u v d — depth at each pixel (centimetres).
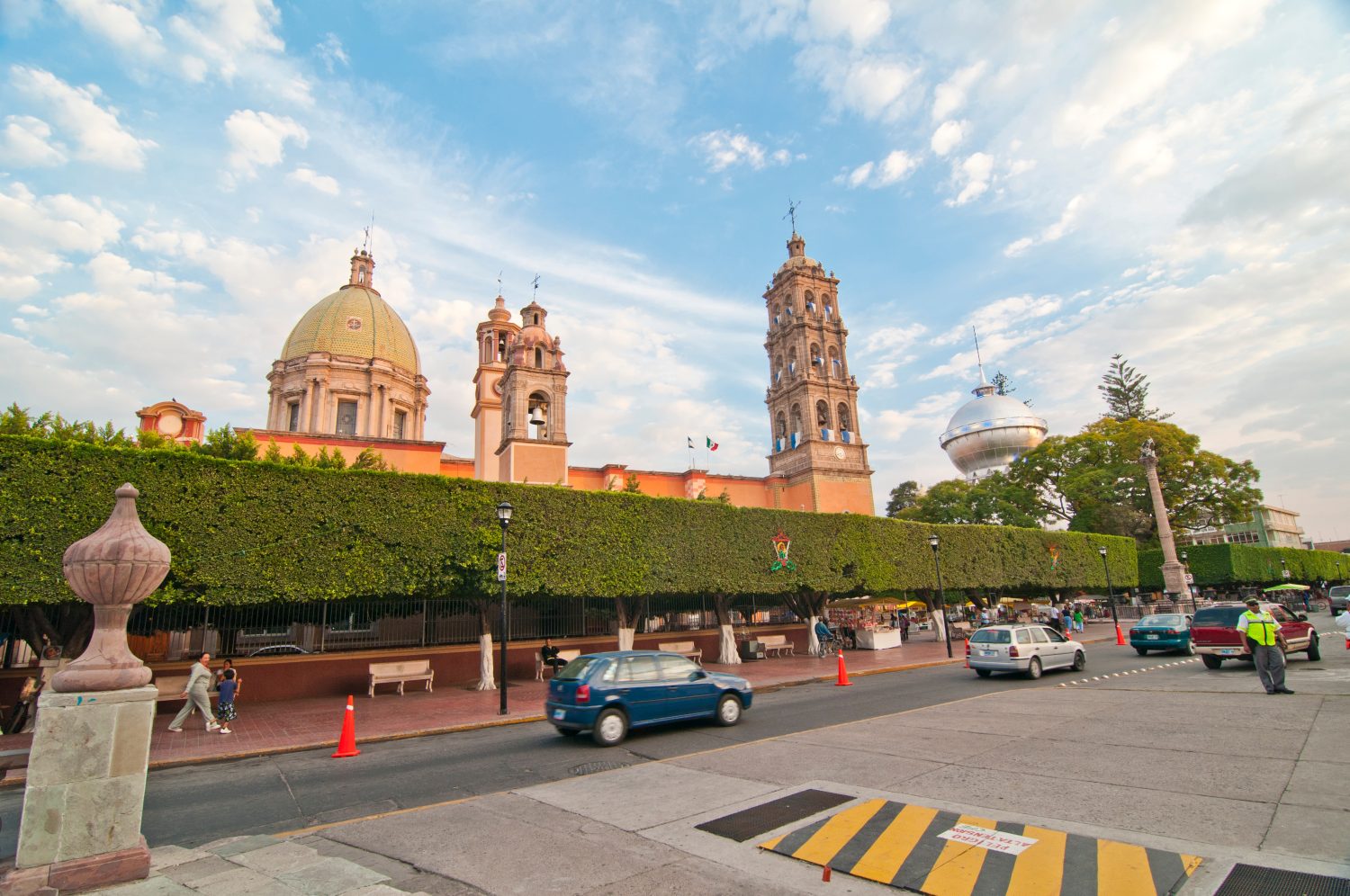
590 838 695
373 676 2039
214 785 1038
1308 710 1196
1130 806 718
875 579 3108
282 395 4991
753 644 2942
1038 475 5809
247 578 1697
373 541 1889
